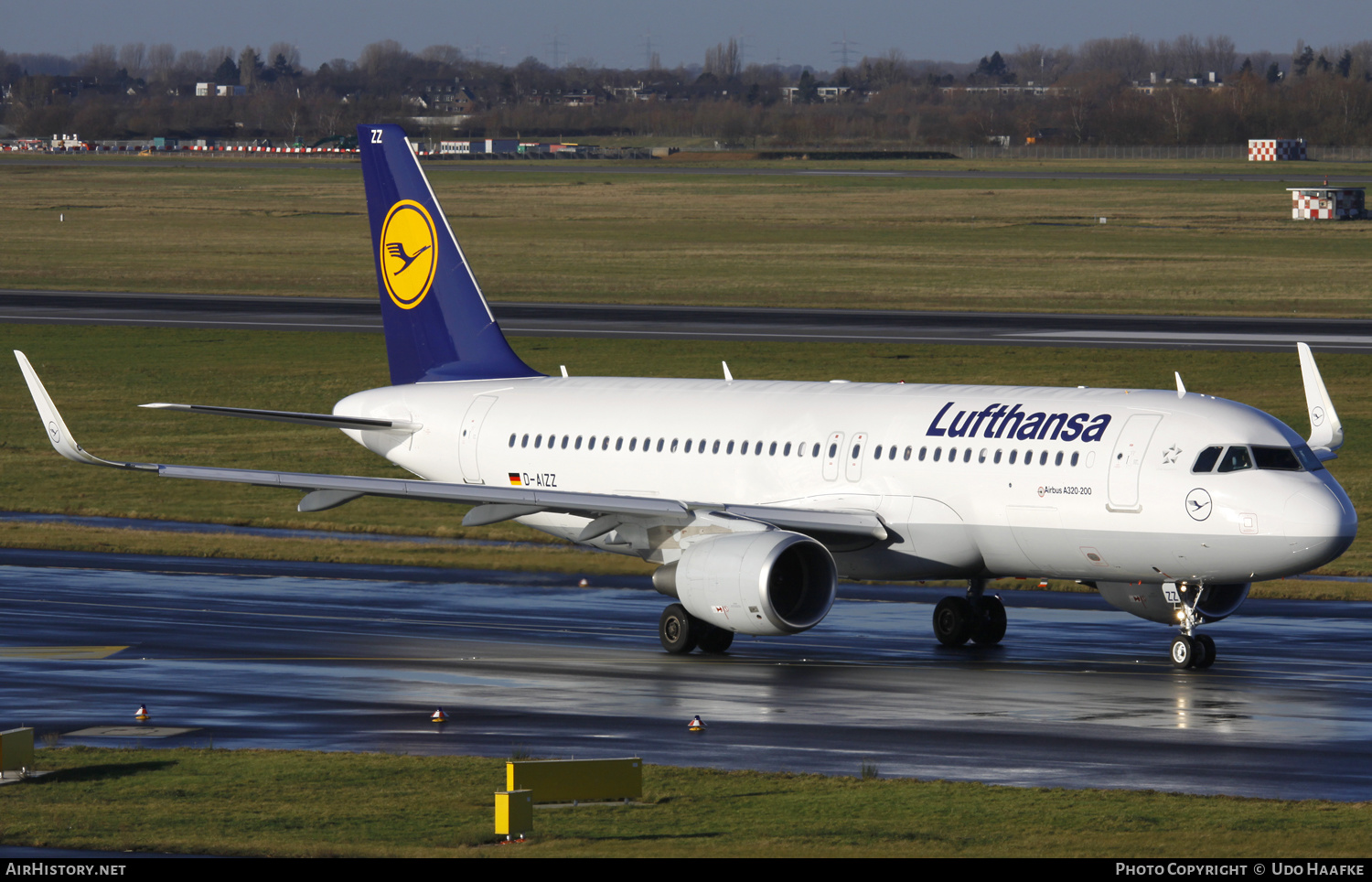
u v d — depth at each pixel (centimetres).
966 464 13162
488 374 16475
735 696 11012
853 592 16250
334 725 10050
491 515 13425
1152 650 13188
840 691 11244
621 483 14912
